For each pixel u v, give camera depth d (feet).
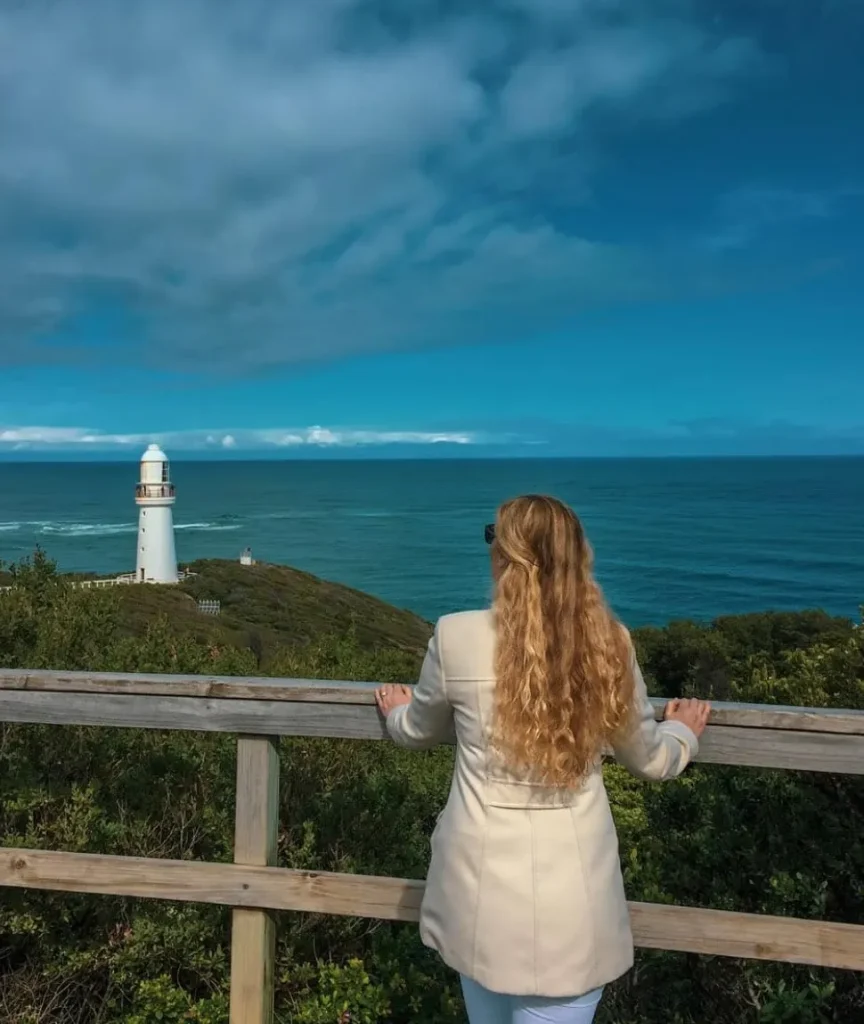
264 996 7.13
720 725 6.58
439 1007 8.16
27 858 7.34
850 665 11.46
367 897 6.83
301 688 6.88
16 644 13.25
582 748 5.42
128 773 10.57
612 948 5.57
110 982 8.69
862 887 9.15
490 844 5.51
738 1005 8.59
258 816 7.13
